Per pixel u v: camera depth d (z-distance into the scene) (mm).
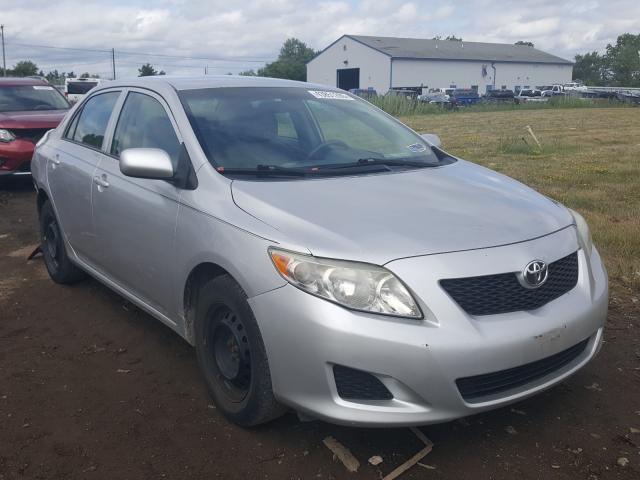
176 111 3869
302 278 2752
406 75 75625
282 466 2953
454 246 2836
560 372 3041
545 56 92062
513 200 3443
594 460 2998
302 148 3893
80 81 30562
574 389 3637
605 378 3762
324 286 2717
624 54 112500
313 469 2932
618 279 5363
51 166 5090
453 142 18172
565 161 13000
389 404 2715
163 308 3787
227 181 3371
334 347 2672
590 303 3119
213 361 3361
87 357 4066
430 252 2785
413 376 2658
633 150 15266
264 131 3879
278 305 2803
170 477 2889
